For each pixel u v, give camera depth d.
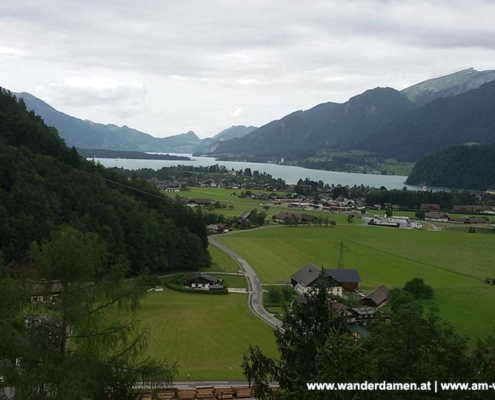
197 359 72.56
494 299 113.50
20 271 31.05
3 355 25.70
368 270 146.25
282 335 32.12
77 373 25.56
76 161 155.50
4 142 136.88
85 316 28.22
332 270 119.50
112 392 27.66
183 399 56.62
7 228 99.06
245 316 96.94
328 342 24.83
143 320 89.25
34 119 166.88
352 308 95.56
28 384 24.78
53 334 27.38
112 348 28.97
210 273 136.62
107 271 31.69
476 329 90.31
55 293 28.73
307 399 24.44
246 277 134.25
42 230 102.88
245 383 63.25
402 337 27.20
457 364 26.62
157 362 30.09
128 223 126.88
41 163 131.25
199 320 92.38
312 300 32.44
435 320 28.47
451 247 189.38
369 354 25.16
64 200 121.44
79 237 31.53
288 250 173.75
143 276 31.69
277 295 109.88
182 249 137.62
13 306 27.34
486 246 193.38
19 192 111.81
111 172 167.62
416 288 114.69
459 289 122.94
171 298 108.81
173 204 161.50
